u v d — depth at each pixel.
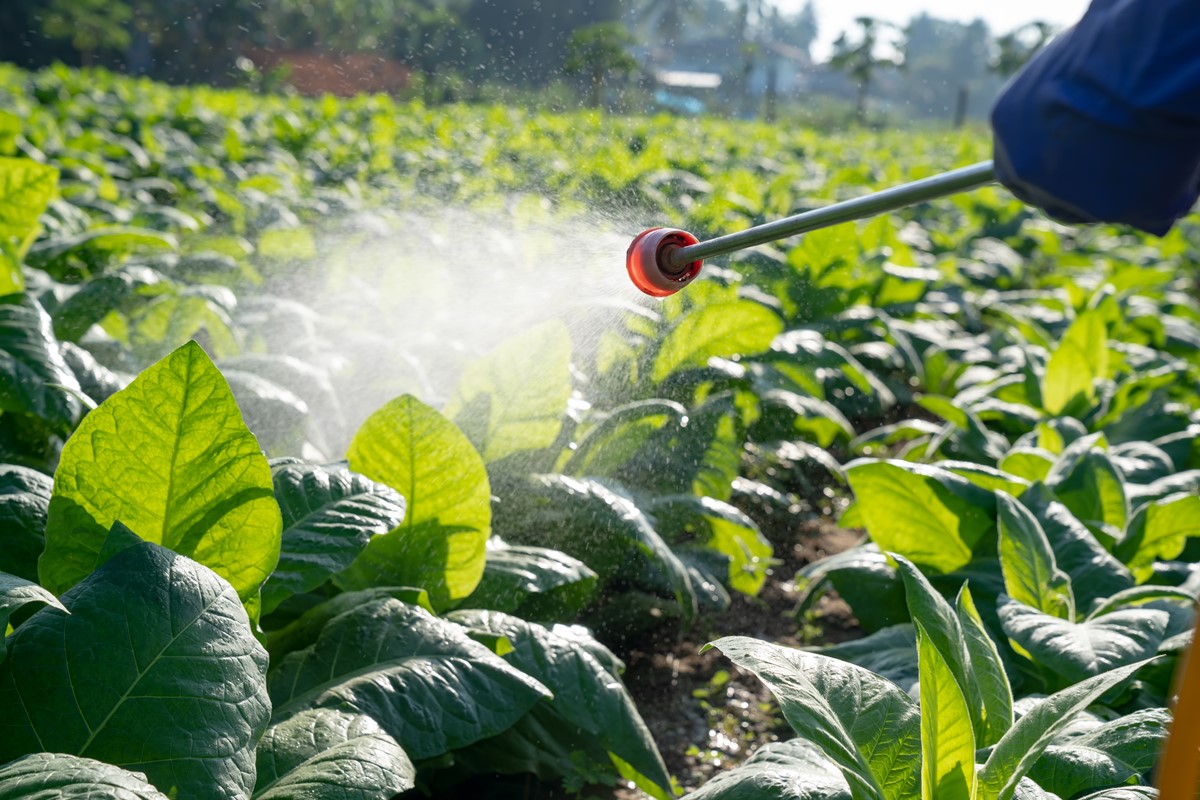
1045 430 4.62
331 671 2.46
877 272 7.86
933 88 116.19
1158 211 1.53
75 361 3.38
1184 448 5.01
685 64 74.62
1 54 50.47
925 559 3.62
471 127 18.94
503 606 3.06
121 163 11.41
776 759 2.33
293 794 1.93
